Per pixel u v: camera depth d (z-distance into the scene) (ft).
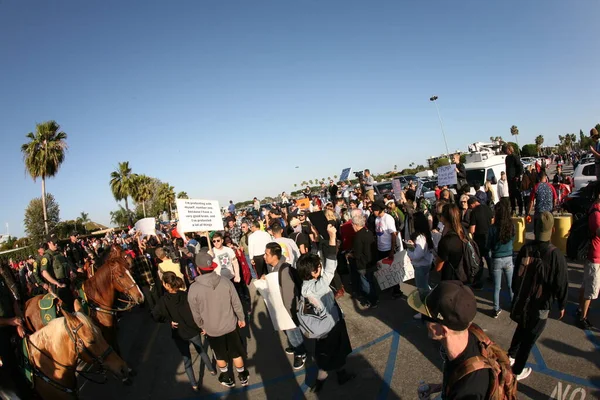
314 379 15.51
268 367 17.29
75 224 120.26
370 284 21.27
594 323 15.79
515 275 11.98
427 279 18.35
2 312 13.34
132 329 25.98
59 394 12.57
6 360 12.14
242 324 15.33
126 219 206.59
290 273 15.03
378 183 61.31
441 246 15.20
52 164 96.78
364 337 18.28
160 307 15.34
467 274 14.93
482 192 31.24
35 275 24.50
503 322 16.99
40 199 133.69
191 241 35.60
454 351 5.67
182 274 24.53
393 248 21.66
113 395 17.06
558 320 16.51
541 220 11.28
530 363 13.84
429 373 14.24
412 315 19.72
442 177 38.19
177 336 15.56
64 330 12.48
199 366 18.63
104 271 17.76
